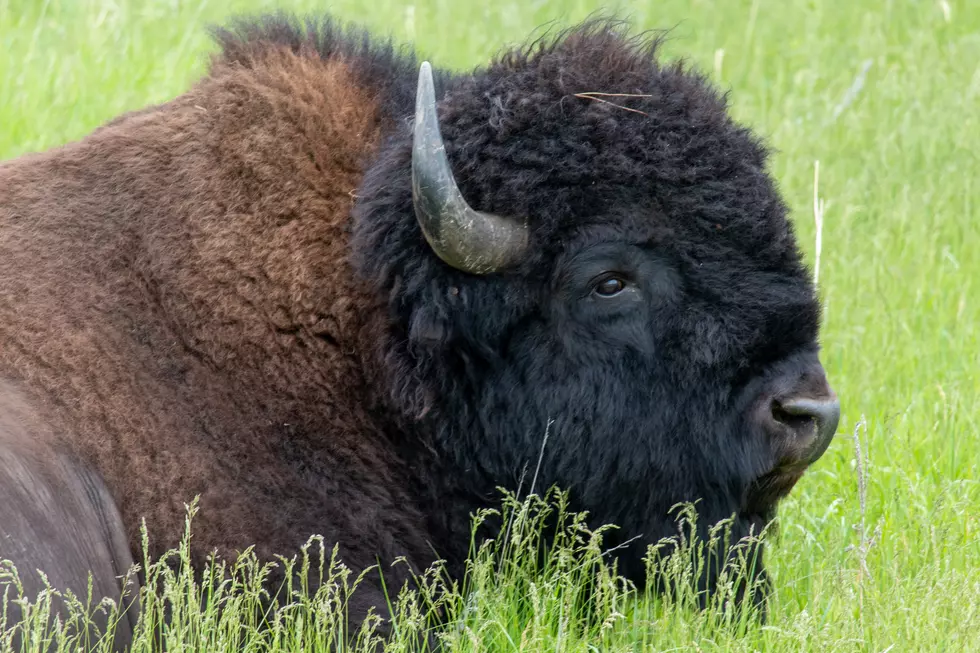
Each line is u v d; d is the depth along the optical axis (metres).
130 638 15.95
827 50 42.97
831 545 19.86
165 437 16.28
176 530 16.06
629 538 17.69
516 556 16.81
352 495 16.95
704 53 42.97
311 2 43.66
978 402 24.30
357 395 17.23
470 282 16.59
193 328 16.80
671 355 16.73
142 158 17.62
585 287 16.67
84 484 15.77
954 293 28.89
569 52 17.56
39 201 17.20
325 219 17.39
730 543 17.58
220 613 16.17
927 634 16.31
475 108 16.84
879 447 23.06
